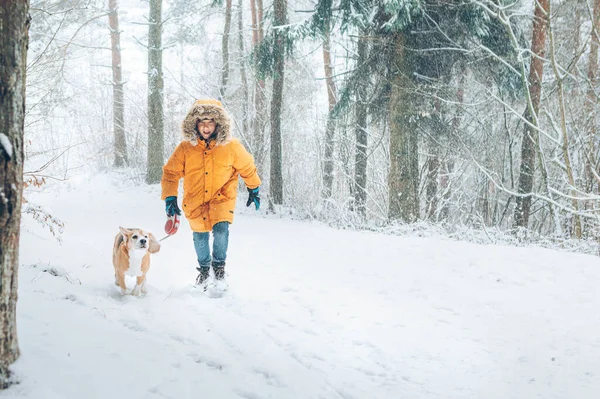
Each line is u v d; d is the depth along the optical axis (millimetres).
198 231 5500
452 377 3689
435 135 15289
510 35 11648
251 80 24812
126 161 26641
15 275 2600
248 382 3232
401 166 13586
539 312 5258
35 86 9125
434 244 8781
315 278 6582
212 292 5430
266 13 16547
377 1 13633
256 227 11867
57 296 4305
